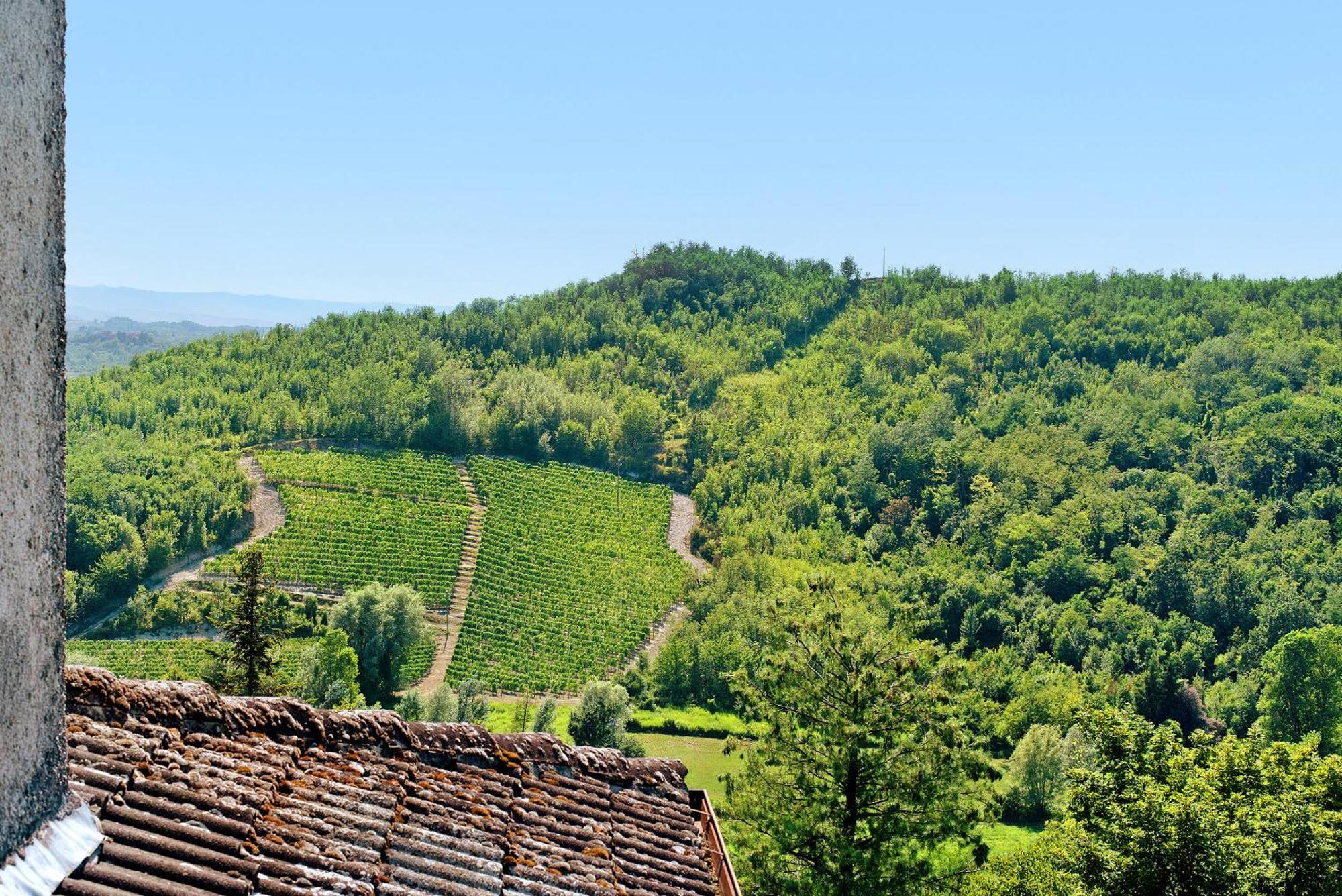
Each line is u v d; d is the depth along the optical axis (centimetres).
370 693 7144
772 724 1933
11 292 361
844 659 1947
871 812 1883
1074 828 2403
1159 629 8881
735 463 12519
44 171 376
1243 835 2038
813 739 1922
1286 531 10344
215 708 601
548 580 9881
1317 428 11819
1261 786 2286
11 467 367
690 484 12612
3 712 372
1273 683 6544
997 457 12144
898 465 12356
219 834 497
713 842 739
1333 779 2245
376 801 591
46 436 388
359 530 10175
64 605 407
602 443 12912
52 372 390
